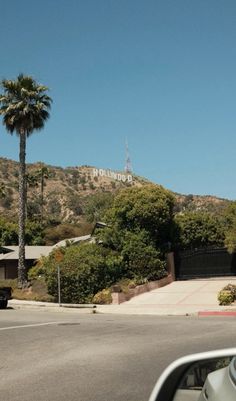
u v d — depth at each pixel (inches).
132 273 1237.1
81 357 458.6
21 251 1524.4
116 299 1084.5
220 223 1748.3
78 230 3164.4
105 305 1070.4
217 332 583.5
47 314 942.4
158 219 1286.9
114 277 1213.7
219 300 956.0
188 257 1291.8
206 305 952.3
